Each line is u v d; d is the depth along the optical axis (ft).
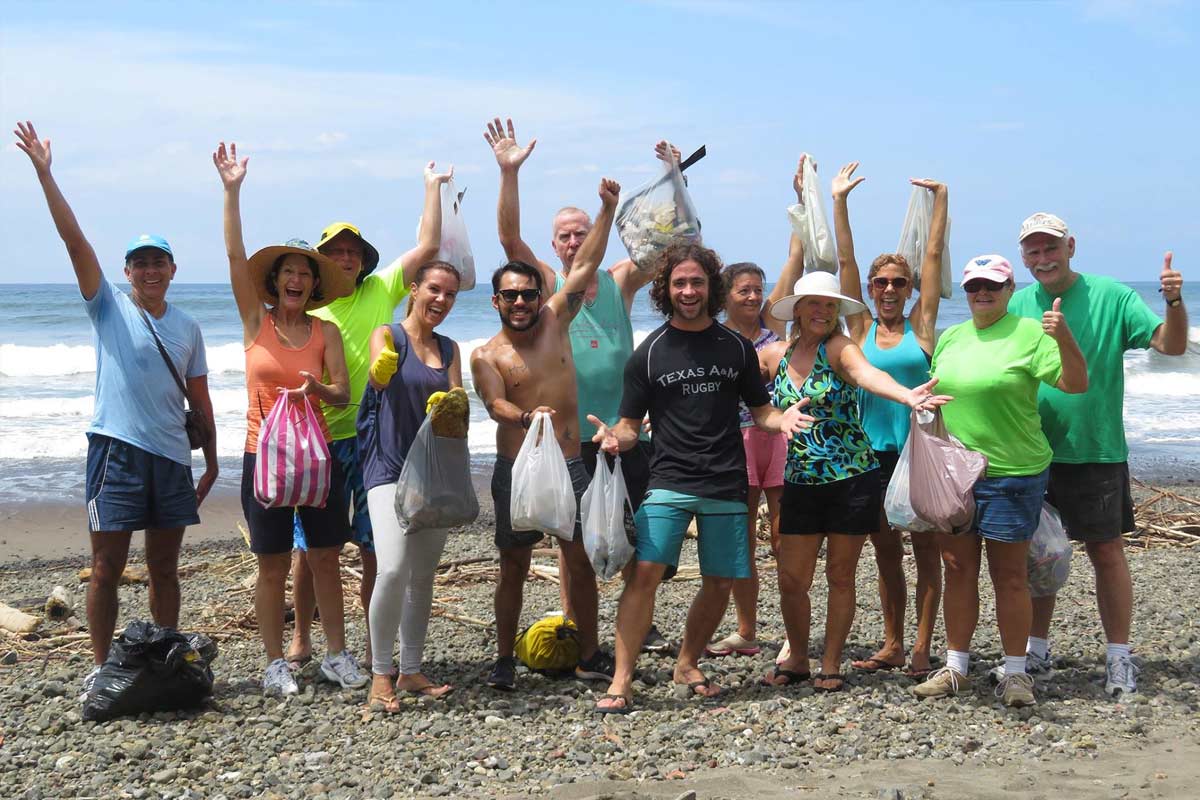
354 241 20.22
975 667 20.30
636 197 22.58
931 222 20.89
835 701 18.31
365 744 16.83
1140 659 20.45
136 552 37.55
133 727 17.60
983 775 15.10
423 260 21.53
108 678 17.98
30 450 55.83
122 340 18.53
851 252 20.42
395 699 18.16
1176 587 28.55
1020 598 17.97
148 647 18.02
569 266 21.97
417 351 18.49
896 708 17.99
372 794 14.94
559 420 19.38
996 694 18.38
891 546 19.92
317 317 19.79
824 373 18.44
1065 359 16.79
